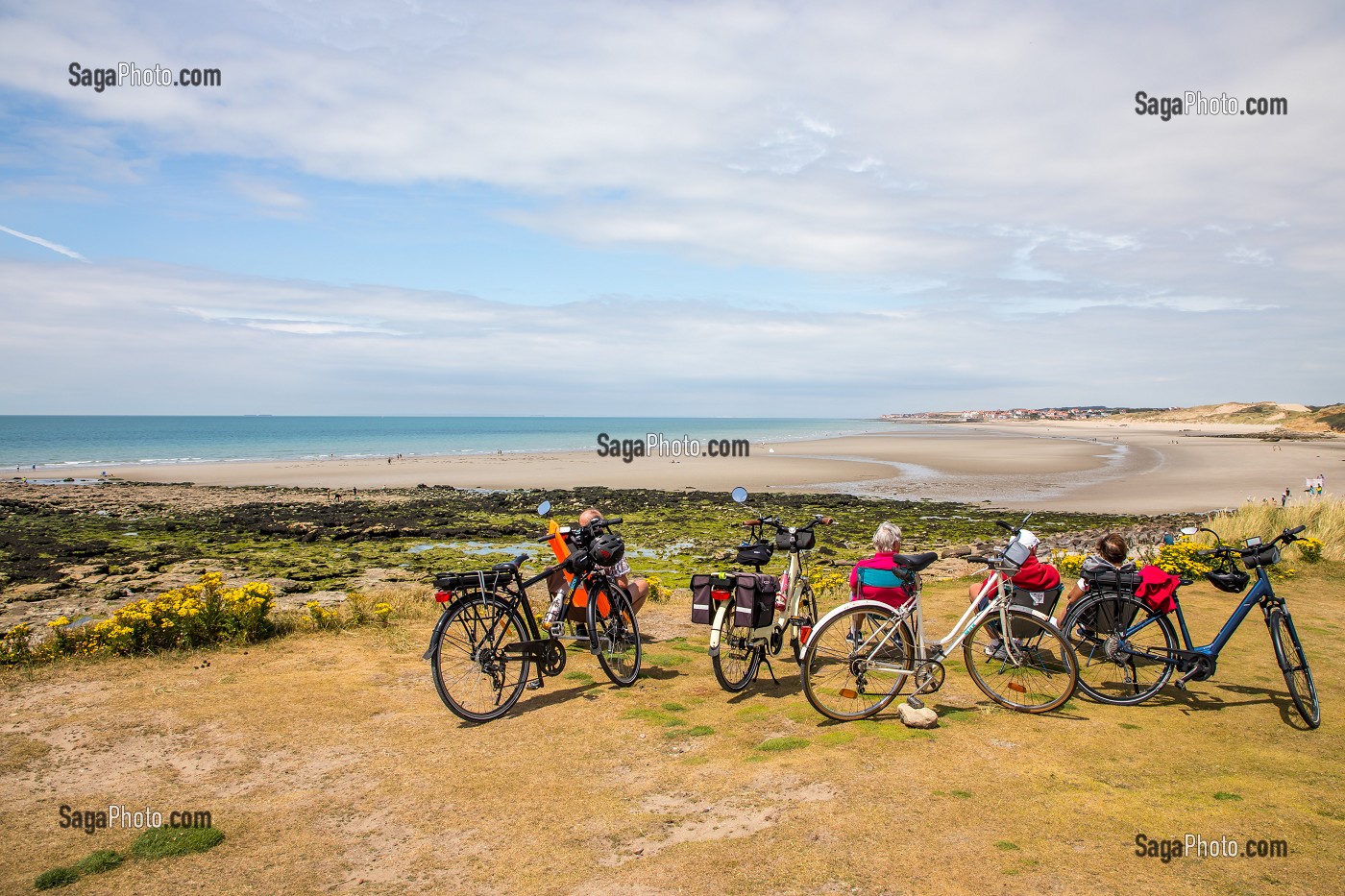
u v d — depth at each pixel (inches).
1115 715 190.5
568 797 150.3
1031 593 219.0
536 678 223.3
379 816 144.0
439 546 783.1
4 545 746.8
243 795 153.6
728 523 952.9
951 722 187.6
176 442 3476.9
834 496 1272.1
